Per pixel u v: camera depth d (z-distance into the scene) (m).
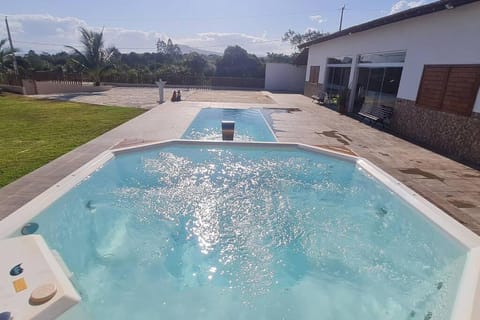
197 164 6.25
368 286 3.26
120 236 3.96
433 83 7.63
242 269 3.53
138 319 2.82
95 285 3.14
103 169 5.32
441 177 5.18
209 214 4.58
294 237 4.12
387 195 4.75
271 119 10.63
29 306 2.02
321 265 3.61
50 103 13.57
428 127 7.75
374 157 6.27
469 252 3.04
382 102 10.38
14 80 17.86
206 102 14.95
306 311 2.95
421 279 3.28
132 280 3.27
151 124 8.89
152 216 4.47
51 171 4.77
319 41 16.39
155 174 5.75
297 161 6.55
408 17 8.18
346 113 12.52
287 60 38.50
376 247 3.92
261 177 5.80
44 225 3.52
